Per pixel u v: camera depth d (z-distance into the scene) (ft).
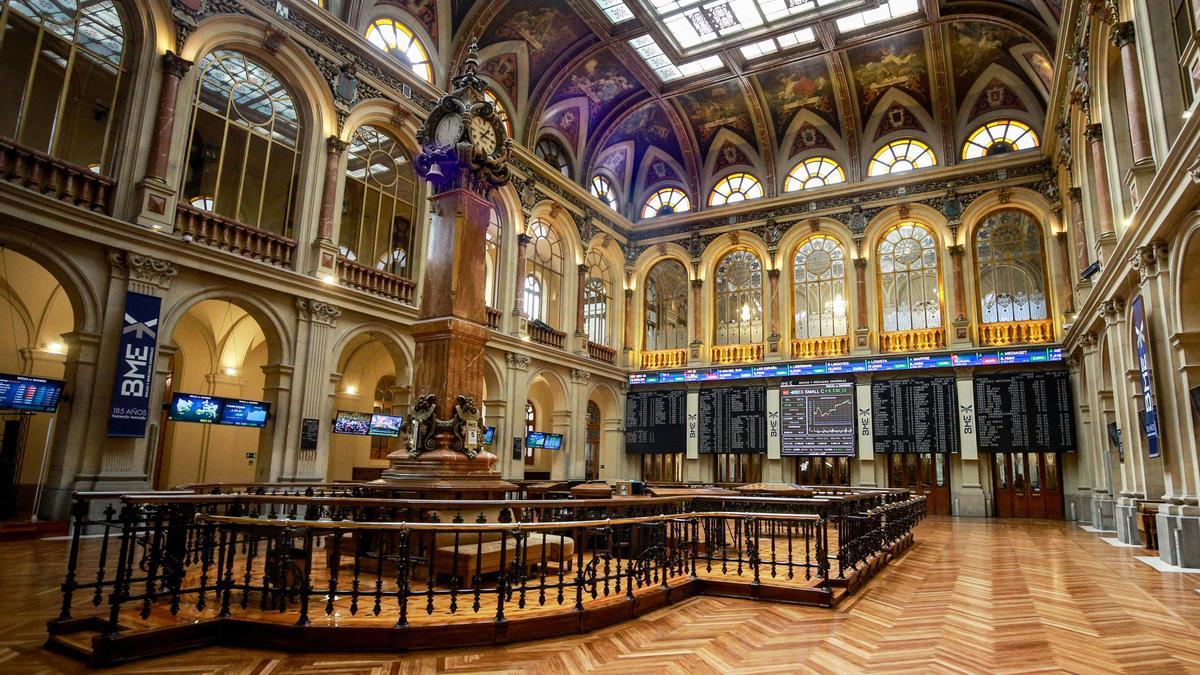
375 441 64.08
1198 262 27.53
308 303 43.52
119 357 33.99
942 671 14.30
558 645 16.07
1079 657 15.40
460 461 23.82
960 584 24.84
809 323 71.87
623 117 73.72
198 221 38.58
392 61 49.88
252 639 15.75
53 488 32.17
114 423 33.50
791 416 69.15
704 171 79.51
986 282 64.80
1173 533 29.76
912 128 69.72
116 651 14.25
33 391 31.42
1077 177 52.13
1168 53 28.68
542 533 24.18
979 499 60.95
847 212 70.64
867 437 65.67
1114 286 38.06
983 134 66.64
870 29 60.13
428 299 26.02
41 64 34.68
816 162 74.43
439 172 26.63
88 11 35.27
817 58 65.31
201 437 54.49
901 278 68.39
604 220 76.79
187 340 54.70
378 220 50.34
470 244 26.37
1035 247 63.36
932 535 43.88
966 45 61.82
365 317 47.60
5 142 30.89
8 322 45.27
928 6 56.34
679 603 21.16
